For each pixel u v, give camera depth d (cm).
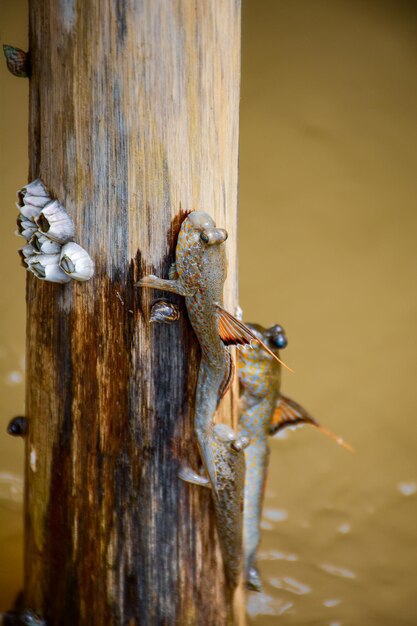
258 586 180
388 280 216
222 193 175
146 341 175
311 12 237
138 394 176
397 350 208
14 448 198
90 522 177
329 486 198
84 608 178
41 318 177
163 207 174
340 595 192
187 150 174
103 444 176
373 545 195
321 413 201
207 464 176
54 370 177
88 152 174
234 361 177
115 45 173
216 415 177
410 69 231
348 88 233
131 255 174
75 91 174
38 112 175
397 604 192
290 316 212
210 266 174
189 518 177
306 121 231
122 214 174
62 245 175
